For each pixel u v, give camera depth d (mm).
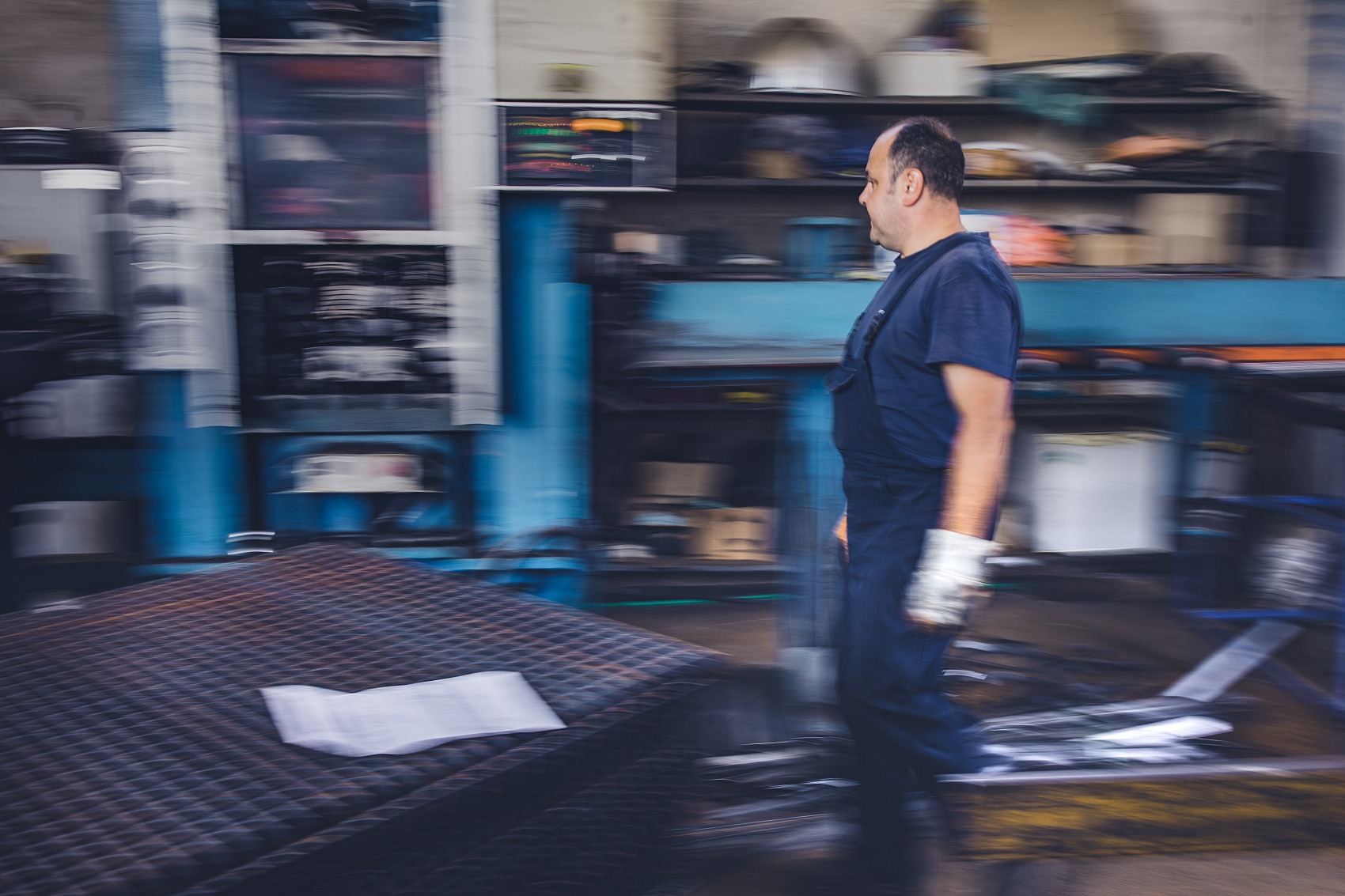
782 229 3824
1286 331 3008
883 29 3752
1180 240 3787
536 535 3201
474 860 1162
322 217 2986
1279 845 1999
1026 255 3547
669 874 1471
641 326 2779
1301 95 3811
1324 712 2695
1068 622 3350
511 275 3059
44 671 1366
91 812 1037
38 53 3068
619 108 2934
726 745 2363
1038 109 3586
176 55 2828
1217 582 3486
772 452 3592
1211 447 3354
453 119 2920
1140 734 2480
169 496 3084
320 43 2869
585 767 1282
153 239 2920
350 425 3084
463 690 1331
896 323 1837
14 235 2908
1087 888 1957
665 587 3439
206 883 950
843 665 1920
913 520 1860
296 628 1525
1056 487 3582
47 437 2986
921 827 1942
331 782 1100
